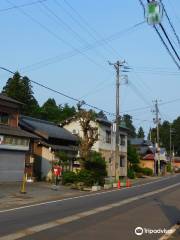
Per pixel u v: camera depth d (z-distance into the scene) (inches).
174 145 5408.5
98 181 1546.5
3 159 1341.0
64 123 2127.2
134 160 2746.1
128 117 5014.8
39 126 1770.4
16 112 1541.6
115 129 1867.6
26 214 698.8
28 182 1483.8
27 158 1547.7
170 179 2391.7
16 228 551.8
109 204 906.1
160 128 5423.2
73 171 1606.8
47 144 1649.9
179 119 5502.0
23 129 1686.8
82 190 1357.0
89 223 617.0
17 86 2719.0
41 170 1630.2
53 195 1116.5
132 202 975.6
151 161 3491.6
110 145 2281.0
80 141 1669.5
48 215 690.2
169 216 736.3
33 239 481.1
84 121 1647.4
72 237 501.0
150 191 1369.3
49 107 3041.3
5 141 1344.7
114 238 506.9
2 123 1472.7
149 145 3809.1
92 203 914.7
